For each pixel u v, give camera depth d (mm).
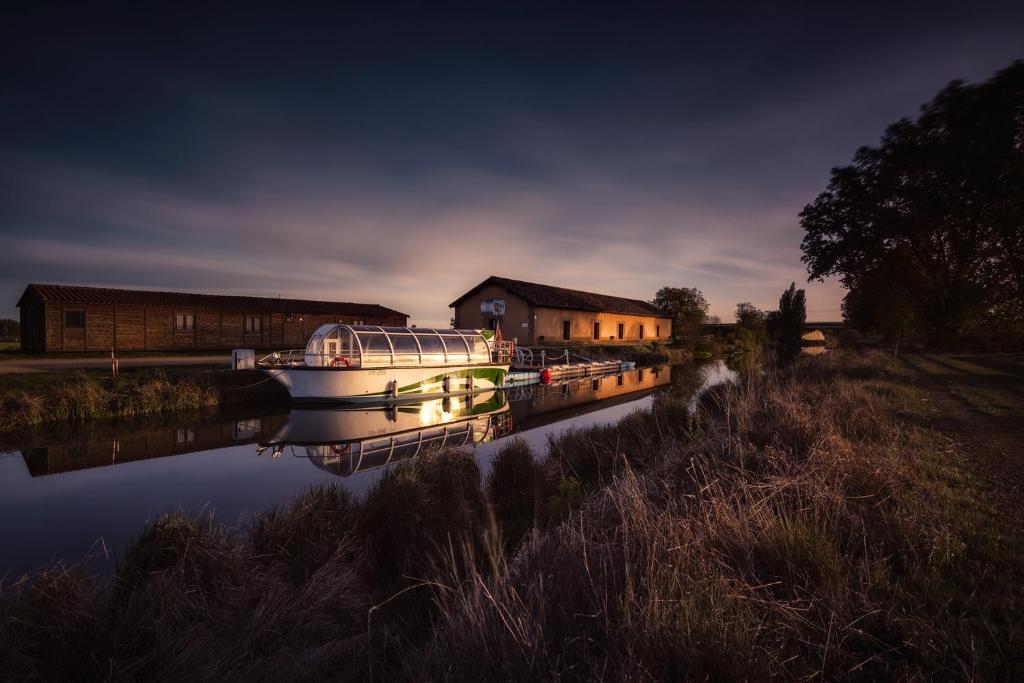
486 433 13227
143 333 27156
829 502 4152
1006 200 15367
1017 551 3412
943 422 8102
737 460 5566
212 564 4398
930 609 2814
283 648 3535
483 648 2666
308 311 34344
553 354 32656
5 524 6418
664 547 3293
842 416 7539
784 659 2453
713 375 29484
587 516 4504
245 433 12742
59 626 3361
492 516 6055
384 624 3906
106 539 5941
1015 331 19047
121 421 13484
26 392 12867
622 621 2590
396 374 17922
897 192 19688
